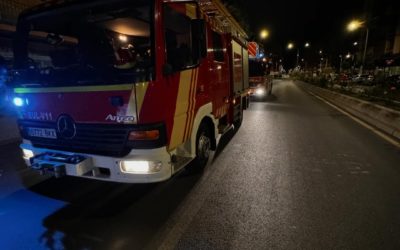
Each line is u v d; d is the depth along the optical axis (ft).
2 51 28.91
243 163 16.55
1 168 16.21
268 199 11.91
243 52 25.34
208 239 9.16
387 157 17.44
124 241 9.16
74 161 10.02
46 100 10.92
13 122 26.50
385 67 130.31
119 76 9.31
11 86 11.85
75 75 10.24
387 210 10.89
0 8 28.50
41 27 11.86
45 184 13.87
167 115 10.25
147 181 9.94
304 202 11.60
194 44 11.63
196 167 14.57
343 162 16.55
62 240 9.28
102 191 13.01
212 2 13.93
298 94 70.79
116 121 9.65
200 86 13.37
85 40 11.29
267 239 9.11
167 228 9.87
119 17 10.82
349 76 106.83
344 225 9.86
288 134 23.89
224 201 11.80
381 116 27.91
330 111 38.17
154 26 9.55
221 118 19.34
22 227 10.08
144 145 9.55
